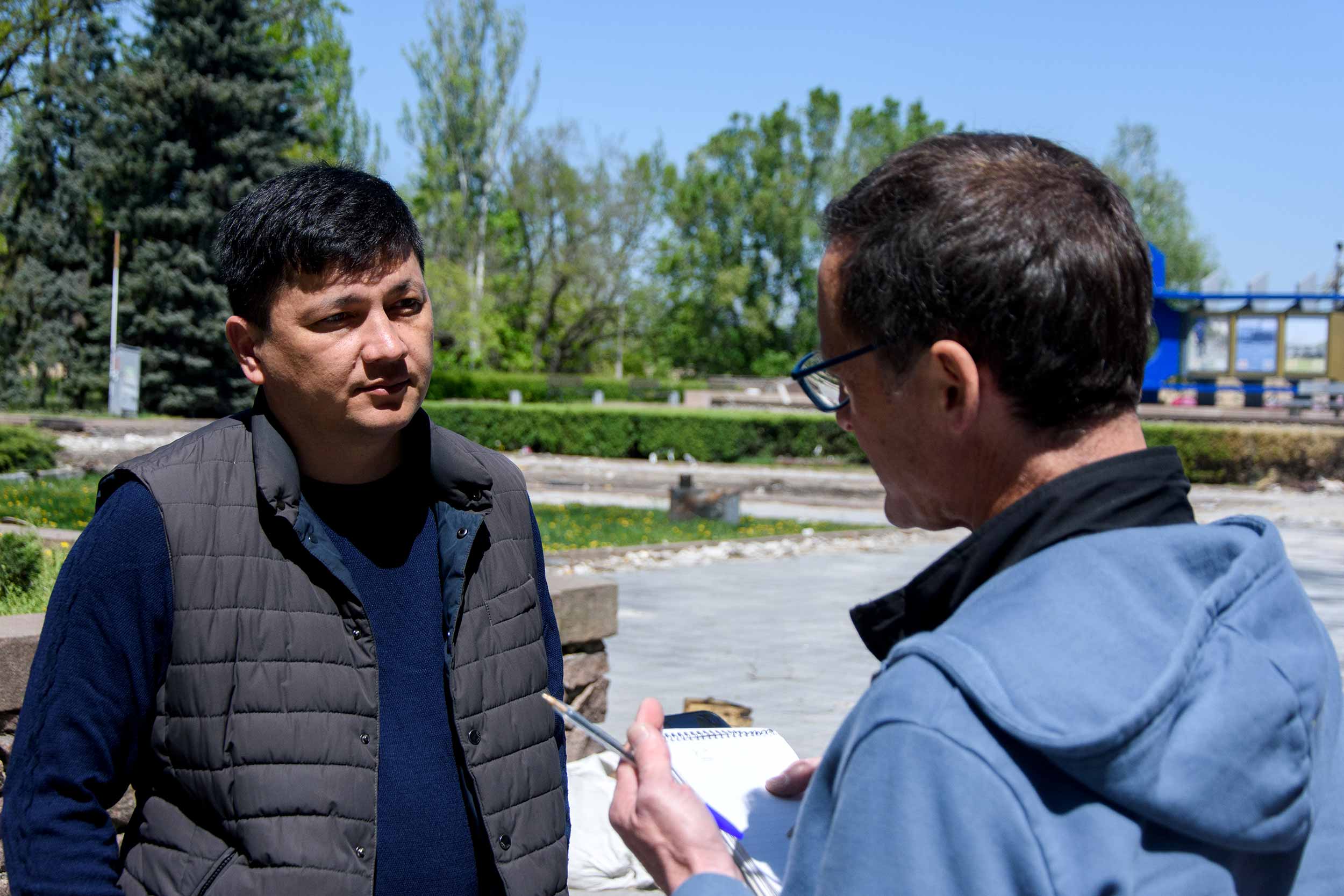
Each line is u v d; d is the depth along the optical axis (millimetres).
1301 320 28359
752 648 7508
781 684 6477
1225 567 1020
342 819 1633
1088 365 1028
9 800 1590
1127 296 1040
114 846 1608
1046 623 934
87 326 33344
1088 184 1076
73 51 33344
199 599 1639
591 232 48562
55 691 1579
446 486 1854
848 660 7152
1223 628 956
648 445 27672
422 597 1842
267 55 32969
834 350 1173
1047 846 858
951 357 1047
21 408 32531
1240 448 22547
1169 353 28984
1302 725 940
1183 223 54594
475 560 1875
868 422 1159
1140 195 53906
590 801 3787
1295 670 963
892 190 1102
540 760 1881
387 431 1770
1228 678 915
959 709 905
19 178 33844
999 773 874
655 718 1232
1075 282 1014
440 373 40750
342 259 1681
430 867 1716
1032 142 1133
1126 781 863
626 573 11047
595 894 3576
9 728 3152
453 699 1784
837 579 10836
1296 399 29156
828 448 26516
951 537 14578
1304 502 19469
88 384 31984
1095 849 863
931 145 1126
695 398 38531
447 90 50625
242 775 1610
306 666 1673
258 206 1716
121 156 31078
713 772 1364
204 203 31281
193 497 1675
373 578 1821
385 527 1878
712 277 63844
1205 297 28297
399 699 1770
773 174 64125
